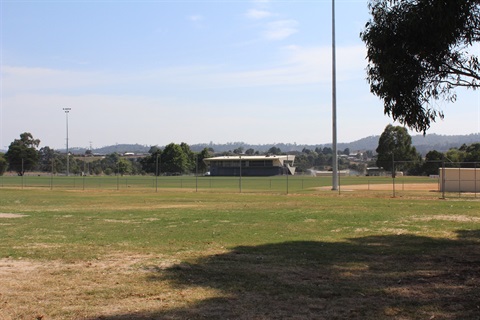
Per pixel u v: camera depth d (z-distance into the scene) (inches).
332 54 2049.7
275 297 343.3
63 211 1152.2
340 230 750.5
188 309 312.5
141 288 371.6
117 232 740.7
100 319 292.4
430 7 423.2
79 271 438.0
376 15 478.9
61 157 6131.9
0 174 4586.6
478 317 293.0
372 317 293.9
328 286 376.5
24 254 532.7
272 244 606.9
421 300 332.5
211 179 3944.4
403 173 4141.2
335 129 2085.4
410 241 628.4
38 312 307.4
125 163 6013.8
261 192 2014.0
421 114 485.7
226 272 430.9
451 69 473.4
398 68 470.6
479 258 501.7
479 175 1931.6
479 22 432.8
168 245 603.5
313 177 4456.2
